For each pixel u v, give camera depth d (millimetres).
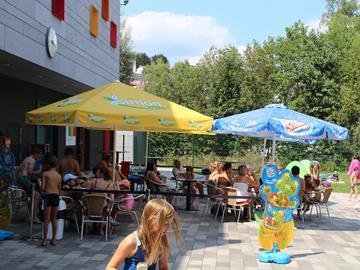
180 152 30984
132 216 11039
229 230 10109
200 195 10438
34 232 9148
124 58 49656
